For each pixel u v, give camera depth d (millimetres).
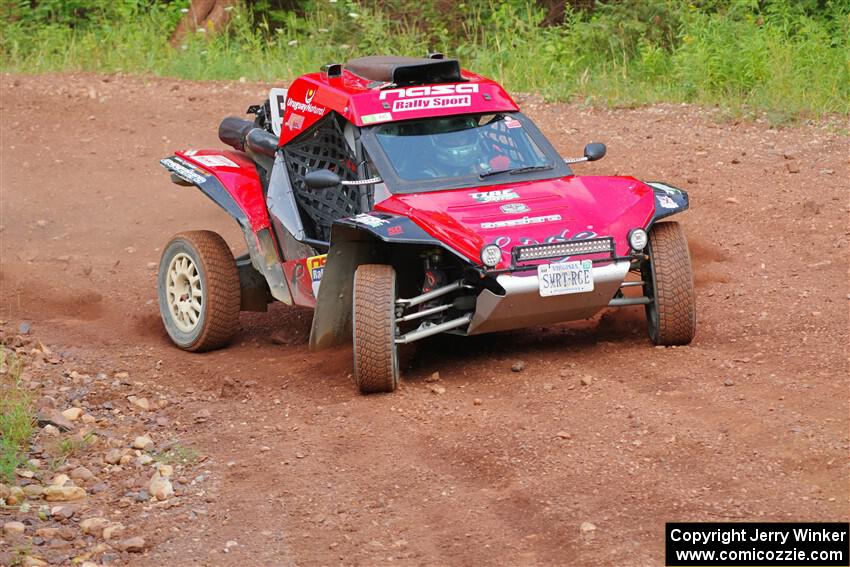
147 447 10922
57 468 10406
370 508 9281
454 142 13062
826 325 12625
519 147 13195
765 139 20766
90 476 10188
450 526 8836
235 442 10977
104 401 12328
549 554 8258
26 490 9875
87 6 34969
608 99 23906
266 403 12055
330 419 11258
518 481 9422
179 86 28062
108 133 25000
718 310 13648
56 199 21672
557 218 11781
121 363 13727
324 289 12422
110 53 31172
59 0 35031
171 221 20375
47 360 13688
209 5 35406
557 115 23578
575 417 10602
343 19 31547
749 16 25641
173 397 12500
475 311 11586
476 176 12734
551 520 8727
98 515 9453
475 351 13180
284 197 13914
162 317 15008
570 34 28328
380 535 8805
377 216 11914
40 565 8492
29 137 24875
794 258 15320
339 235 12047
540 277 11289
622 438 10008
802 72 23312
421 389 11883
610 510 8773
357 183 12453
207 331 14094
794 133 20891
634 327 13430
